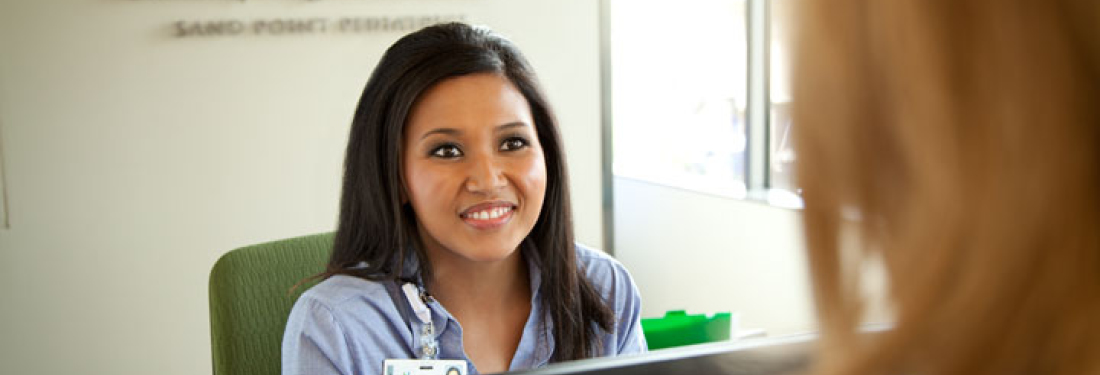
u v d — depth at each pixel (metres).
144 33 3.34
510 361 1.49
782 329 4.23
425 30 1.41
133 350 3.49
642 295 5.45
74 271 3.39
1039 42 0.26
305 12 3.51
